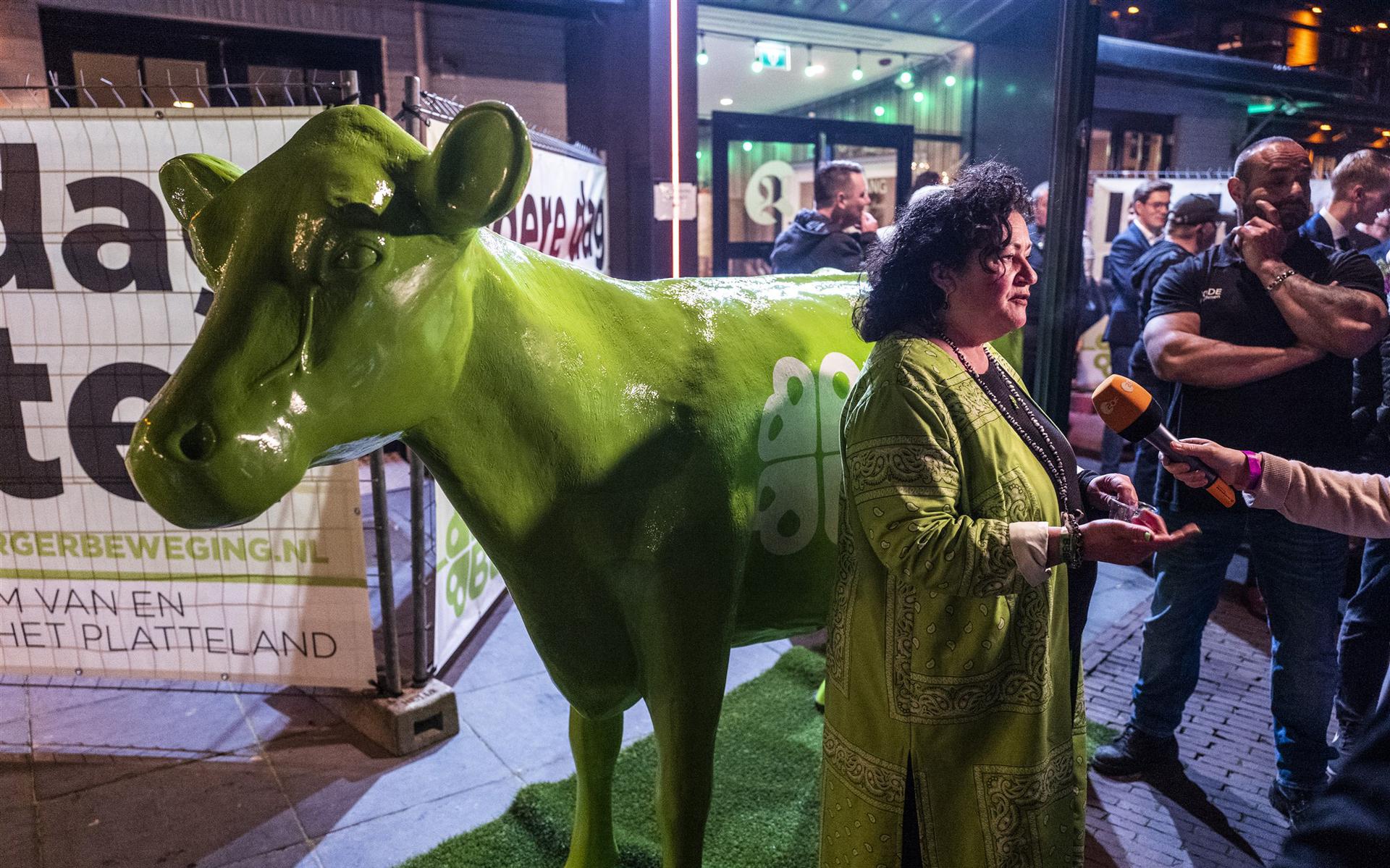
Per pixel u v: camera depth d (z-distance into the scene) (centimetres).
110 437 272
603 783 197
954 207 131
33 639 288
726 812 238
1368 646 262
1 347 267
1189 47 385
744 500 163
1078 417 598
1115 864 221
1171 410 248
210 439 109
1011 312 136
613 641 160
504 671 327
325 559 273
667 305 168
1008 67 650
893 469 126
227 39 557
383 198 119
